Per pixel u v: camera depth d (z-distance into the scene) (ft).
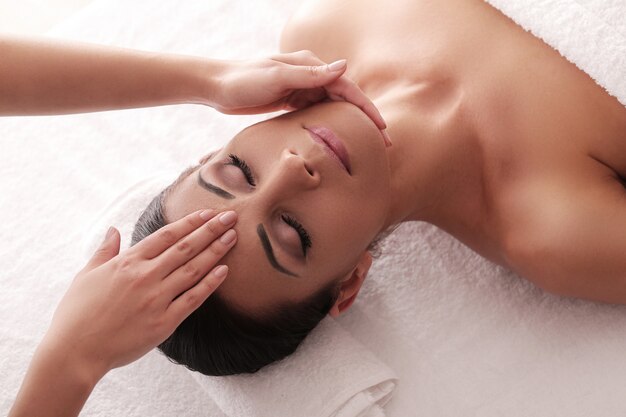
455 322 4.13
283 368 3.80
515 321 4.07
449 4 4.12
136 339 3.25
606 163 3.86
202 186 3.46
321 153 3.33
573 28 3.63
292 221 3.36
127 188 4.50
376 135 3.41
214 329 3.56
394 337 4.14
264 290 3.43
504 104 3.88
